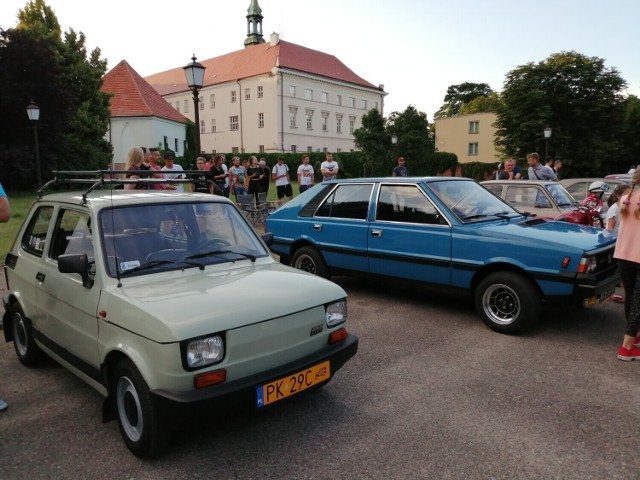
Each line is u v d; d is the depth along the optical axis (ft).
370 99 247.91
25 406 12.28
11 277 14.74
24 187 85.30
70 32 111.55
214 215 13.15
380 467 9.68
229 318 9.48
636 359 15.03
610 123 125.70
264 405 9.80
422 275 19.61
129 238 11.44
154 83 265.34
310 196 24.27
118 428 11.22
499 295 17.61
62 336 12.07
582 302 16.01
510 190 30.89
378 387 13.30
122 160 159.74
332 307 11.39
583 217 26.66
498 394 12.84
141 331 9.32
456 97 284.82
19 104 79.92
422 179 20.47
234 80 213.46
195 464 9.78
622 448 10.32
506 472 9.52
